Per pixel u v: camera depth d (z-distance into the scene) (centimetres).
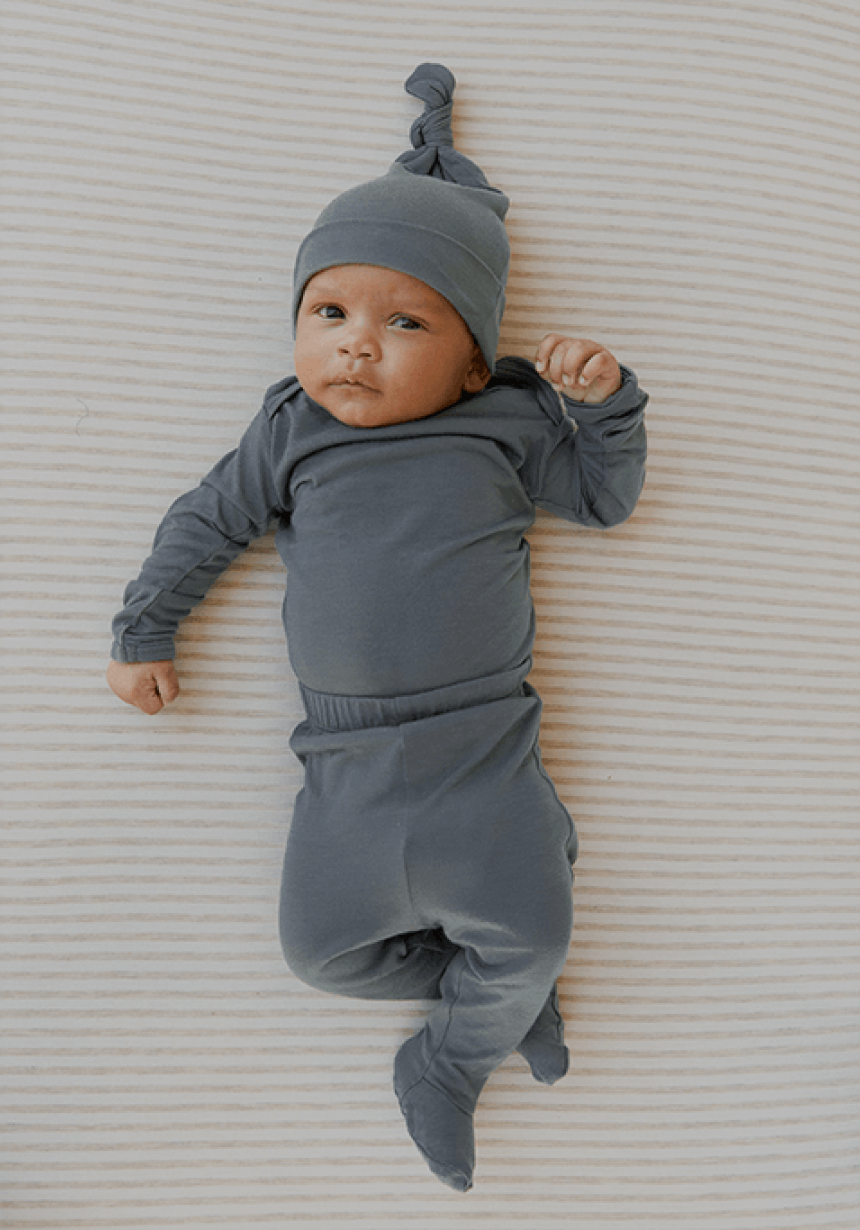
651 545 124
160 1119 112
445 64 126
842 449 128
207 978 114
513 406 108
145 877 115
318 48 125
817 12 130
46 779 115
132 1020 113
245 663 118
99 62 122
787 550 126
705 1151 117
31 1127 111
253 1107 113
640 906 120
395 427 103
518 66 127
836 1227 118
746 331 127
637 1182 116
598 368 94
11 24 121
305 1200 112
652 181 127
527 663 109
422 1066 107
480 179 116
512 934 99
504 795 102
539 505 114
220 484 109
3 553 116
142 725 116
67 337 118
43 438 117
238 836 116
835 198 129
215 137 123
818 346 128
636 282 126
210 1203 111
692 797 122
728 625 124
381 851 100
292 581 106
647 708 122
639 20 128
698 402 125
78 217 120
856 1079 121
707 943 121
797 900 123
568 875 103
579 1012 118
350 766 103
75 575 117
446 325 98
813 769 125
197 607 118
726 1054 119
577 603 122
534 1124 115
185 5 123
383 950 108
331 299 98
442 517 101
